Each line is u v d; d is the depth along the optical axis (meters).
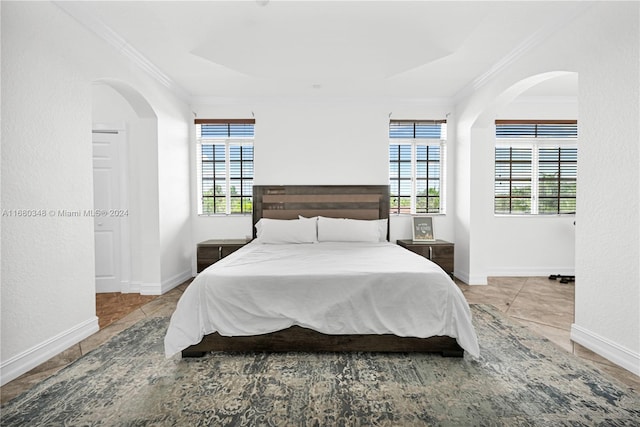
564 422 1.54
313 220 4.14
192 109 4.52
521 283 4.19
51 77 2.17
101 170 3.78
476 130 4.09
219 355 2.22
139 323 2.84
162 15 2.51
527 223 4.57
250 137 4.65
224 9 2.46
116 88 3.11
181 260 4.30
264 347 2.21
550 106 4.55
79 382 1.88
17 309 1.94
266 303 2.17
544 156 4.63
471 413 1.61
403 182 4.73
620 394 1.75
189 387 1.83
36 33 2.05
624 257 2.01
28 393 1.77
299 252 3.18
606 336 2.15
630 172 1.96
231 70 3.54
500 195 4.68
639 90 1.89
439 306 2.16
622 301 2.03
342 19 2.63
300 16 2.60
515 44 2.93
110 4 2.35
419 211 4.73
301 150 4.55
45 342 2.14
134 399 1.72
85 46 2.48
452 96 4.42
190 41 2.92
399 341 2.20
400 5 2.43
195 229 4.59
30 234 2.03
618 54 2.02
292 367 2.06
